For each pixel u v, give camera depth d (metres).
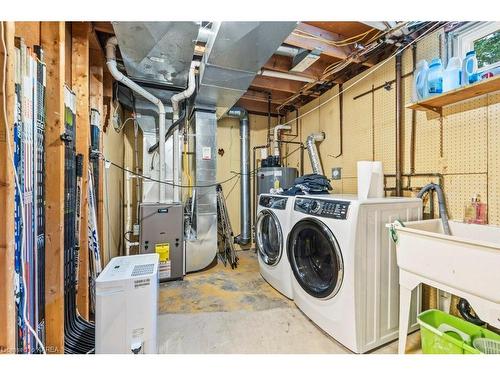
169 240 2.87
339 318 1.70
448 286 1.30
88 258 1.94
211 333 1.85
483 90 1.61
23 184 1.12
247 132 4.13
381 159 2.52
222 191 4.07
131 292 1.41
